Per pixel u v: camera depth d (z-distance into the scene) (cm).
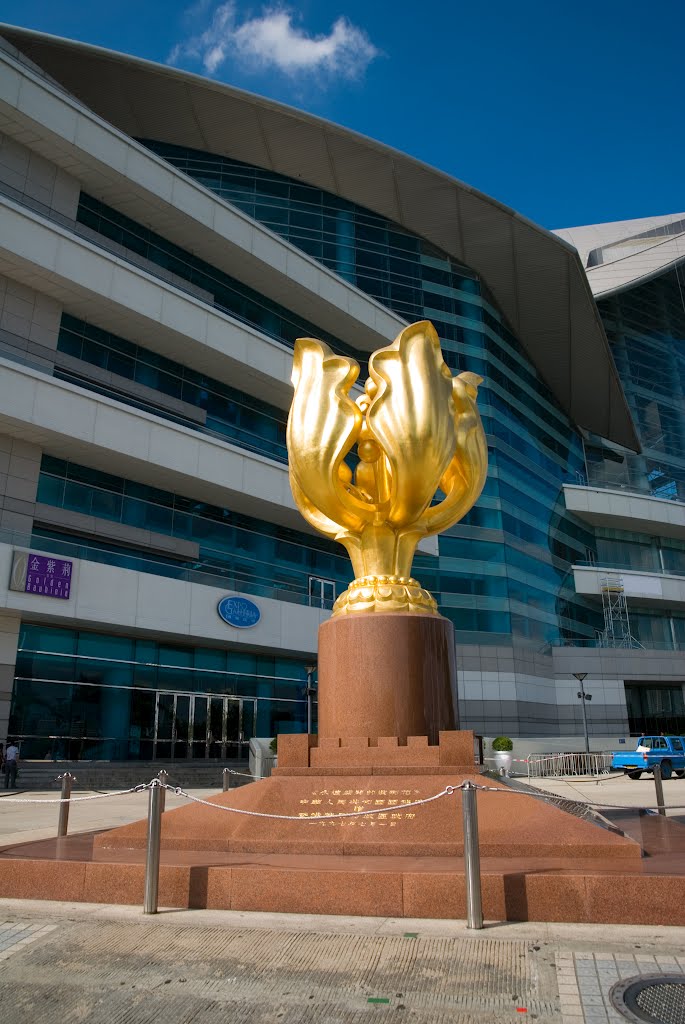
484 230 4338
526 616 3959
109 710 2431
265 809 682
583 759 2823
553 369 5062
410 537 878
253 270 3306
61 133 2612
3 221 2341
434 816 637
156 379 2862
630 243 6731
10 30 3362
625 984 390
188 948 456
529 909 504
